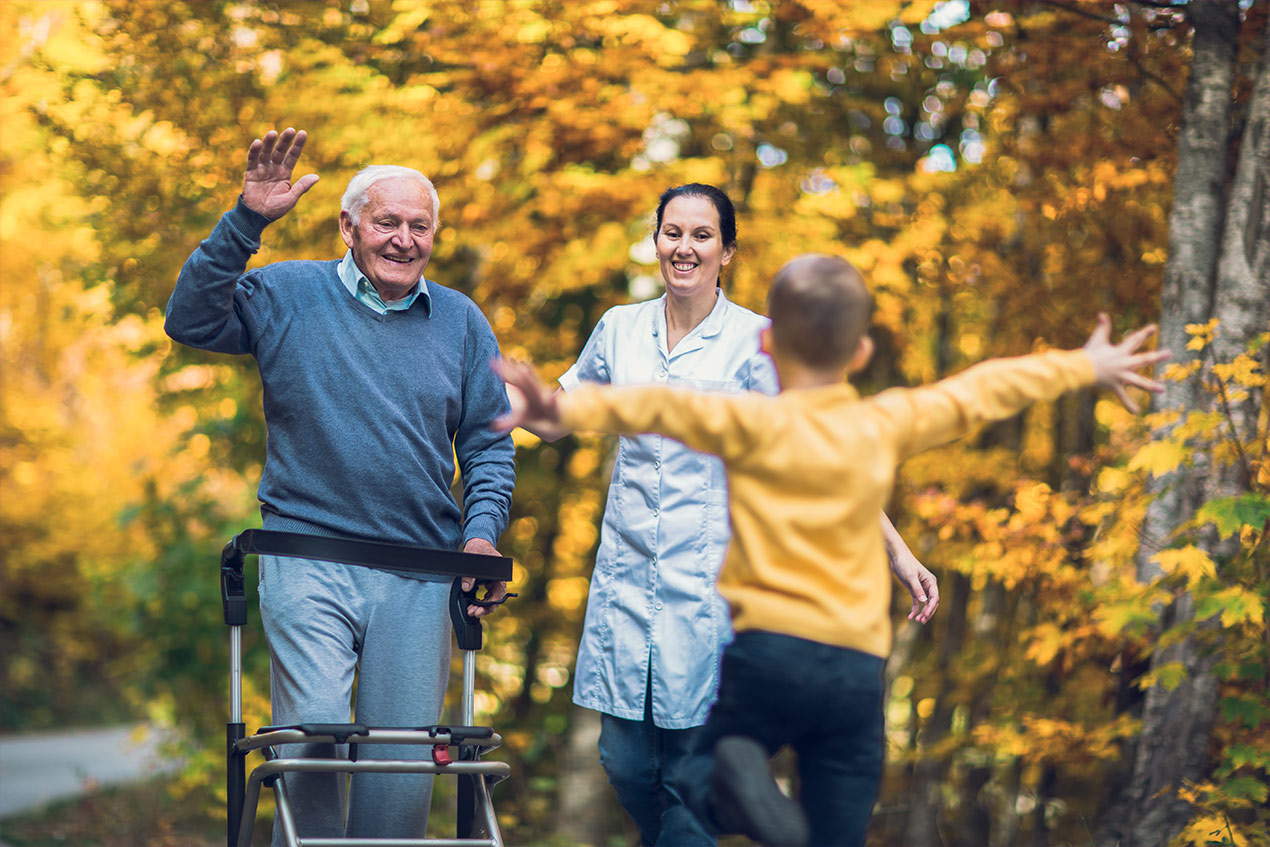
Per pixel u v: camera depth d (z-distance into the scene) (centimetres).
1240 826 454
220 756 978
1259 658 462
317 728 291
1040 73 630
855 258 759
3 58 768
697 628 340
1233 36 533
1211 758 502
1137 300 684
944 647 904
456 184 717
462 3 666
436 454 355
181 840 963
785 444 231
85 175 774
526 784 938
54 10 793
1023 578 580
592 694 354
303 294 351
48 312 1645
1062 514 558
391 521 346
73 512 2091
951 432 242
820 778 238
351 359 347
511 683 1052
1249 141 507
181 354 908
